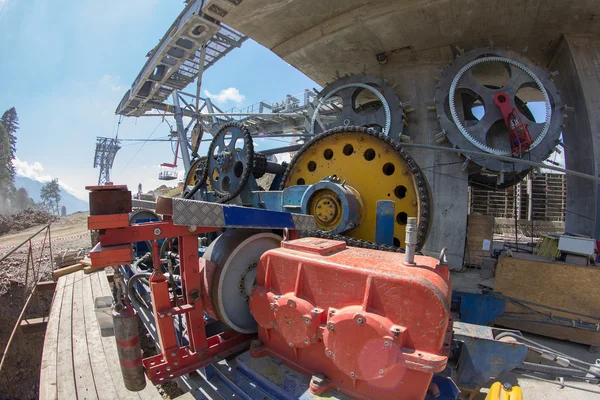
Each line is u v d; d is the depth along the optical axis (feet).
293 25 35.47
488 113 28.22
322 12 33.14
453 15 29.60
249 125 82.43
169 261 9.55
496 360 10.55
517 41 32.55
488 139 29.19
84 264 29.99
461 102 30.04
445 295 6.11
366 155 17.69
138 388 7.79
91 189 7.01
